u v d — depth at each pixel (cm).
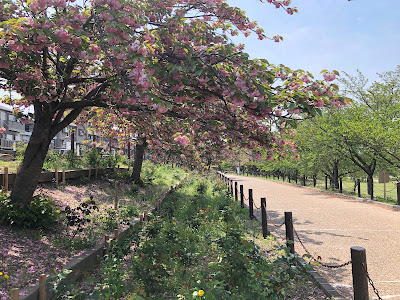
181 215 1125
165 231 700
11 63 572
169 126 920
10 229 691
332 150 2061
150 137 1064
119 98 676
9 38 477
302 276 566
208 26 751
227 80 585
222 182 2508
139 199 1373
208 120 757
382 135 1642
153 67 548
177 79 599
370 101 2312
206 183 2347
